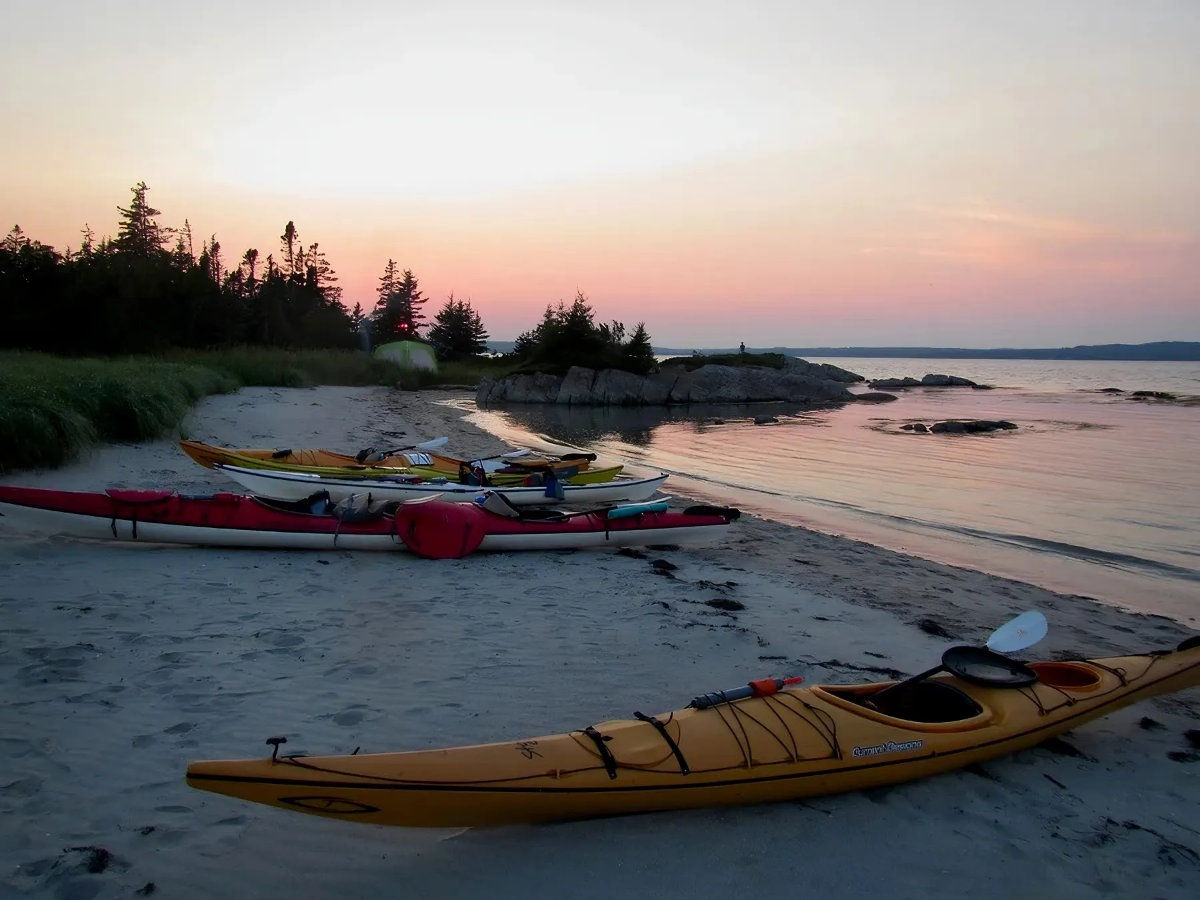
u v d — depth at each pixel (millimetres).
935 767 4086
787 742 3838
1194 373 106562
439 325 69125
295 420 19859
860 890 3227
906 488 15289
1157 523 12188
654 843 3441
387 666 5156
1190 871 3479
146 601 6109
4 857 3064
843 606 7191
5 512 7258
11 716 4152
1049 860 3506
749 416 33406
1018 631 4789
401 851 3316
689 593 7250
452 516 8023
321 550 8031
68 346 31922
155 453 12641
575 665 5363
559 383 40188
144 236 58969
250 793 2855
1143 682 4797
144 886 2965
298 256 73375
